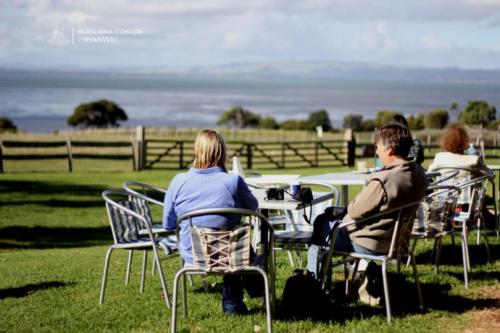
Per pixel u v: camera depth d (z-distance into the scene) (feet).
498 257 21.83
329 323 14.69
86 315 16.11
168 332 14.39
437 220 17.80
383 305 16.05
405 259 20.76
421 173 15.06
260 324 14.74
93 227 40.57
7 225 40.55
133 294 18.33
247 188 14.33
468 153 28.73
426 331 13.91
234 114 366.43
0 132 138.92
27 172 75.25
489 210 28.12
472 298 16.62
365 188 14.69
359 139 119.24
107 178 68.44
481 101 186.50
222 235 13.66
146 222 16.26
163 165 87.51
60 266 24.03
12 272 22.99
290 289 15.52
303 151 106.83
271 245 14.64
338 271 20.12
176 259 24.39
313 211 20.65
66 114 429.38
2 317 16.16
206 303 16.84
